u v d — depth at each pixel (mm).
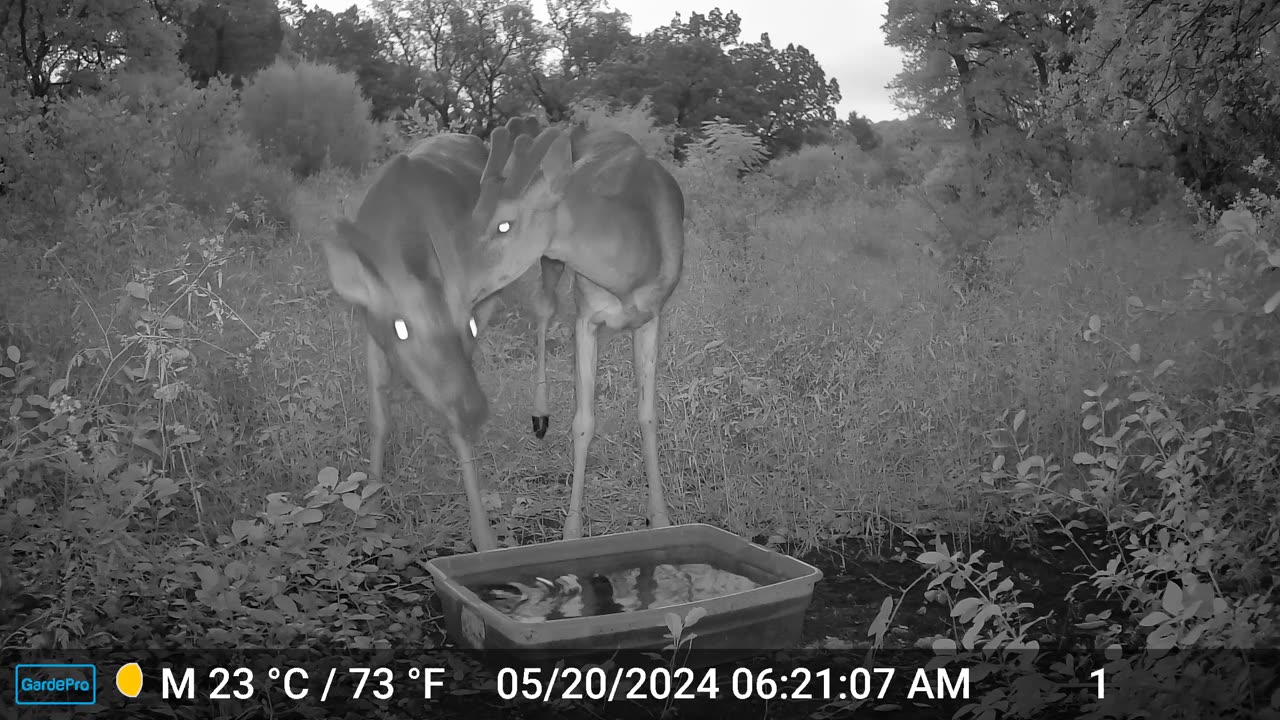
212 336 4965
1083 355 4898
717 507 4559
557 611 3725
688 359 4914
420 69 28703
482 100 27734
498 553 3896
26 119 7984
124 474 3824
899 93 11094
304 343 4957
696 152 8352
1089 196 9023
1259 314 4164
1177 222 7871
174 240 6262
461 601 3660
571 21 31859
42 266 5750
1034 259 6207
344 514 4320
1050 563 4207
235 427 4715
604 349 5586
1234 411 4387
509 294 4625
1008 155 9781
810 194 12648
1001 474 4105
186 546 4082
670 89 33219
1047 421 4660
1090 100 6445
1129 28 6148
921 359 4961
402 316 3855
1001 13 10609
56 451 4113
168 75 12086
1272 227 4891
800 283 6070
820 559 4289
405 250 3855
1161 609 3725
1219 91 6316
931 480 4551
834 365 4871
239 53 31062
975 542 4359
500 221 3998
